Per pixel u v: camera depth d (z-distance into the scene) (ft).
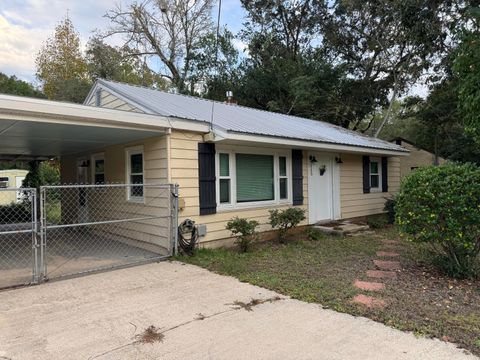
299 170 30.94
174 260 20.38
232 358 9.28
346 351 9.58
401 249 23.66
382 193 42.16
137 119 19.52
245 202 26.21
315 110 64.49
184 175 22.12
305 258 20.94
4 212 41.42
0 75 75.10
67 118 17.37
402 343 10.02
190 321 11.65
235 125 24.17
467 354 9.39
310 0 70.69
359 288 15.02
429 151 59.00
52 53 72.74
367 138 42.19
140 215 24.25
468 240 15.75
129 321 11.66
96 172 30.78
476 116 22.30
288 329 11.00
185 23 78.38
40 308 12.81
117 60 74.64
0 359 9.23
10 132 20.38
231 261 19.76
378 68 62.90
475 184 15.51
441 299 13.71
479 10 24.63
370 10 57.47
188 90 79.05
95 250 23.58
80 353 9.56
